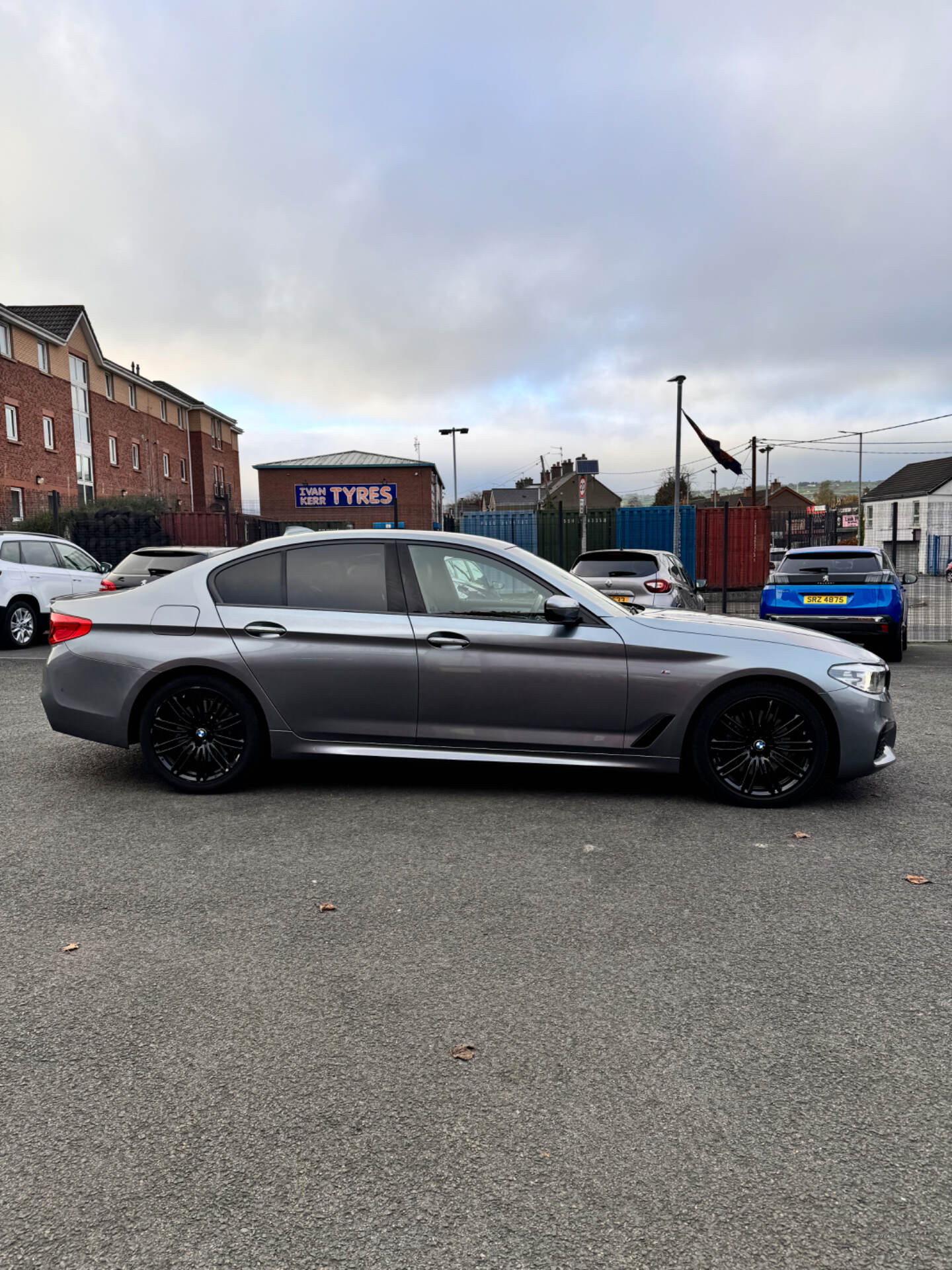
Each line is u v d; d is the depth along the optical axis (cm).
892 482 6444
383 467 4753
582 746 479
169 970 288
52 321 3362
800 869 381
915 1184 190
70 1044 244
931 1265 169
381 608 486
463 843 414
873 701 468
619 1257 171
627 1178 192
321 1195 187
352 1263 169
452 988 277
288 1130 209
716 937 314
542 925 324
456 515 2316
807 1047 244
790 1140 205
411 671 478
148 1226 179
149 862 388
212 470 5153
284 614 487
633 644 471
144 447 4175
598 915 332
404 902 345
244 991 275
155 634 489
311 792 498
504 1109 217
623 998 271
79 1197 186
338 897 349
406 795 492
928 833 430
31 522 2162
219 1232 177
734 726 475
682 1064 236
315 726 485
